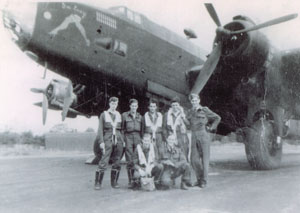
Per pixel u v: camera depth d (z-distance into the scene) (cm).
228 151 2077
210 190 511
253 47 791
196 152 547
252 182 598
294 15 745
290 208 387
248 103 918
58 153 1850
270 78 902
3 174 721
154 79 840
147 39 820
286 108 1038
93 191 506
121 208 390
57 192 497
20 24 641
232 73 854
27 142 2369
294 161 1152
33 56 707
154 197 456
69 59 710
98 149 678
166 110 877
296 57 897
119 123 540
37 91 948
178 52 901
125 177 680
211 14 812
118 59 770
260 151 824
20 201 433
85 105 957
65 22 689
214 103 972
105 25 747
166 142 548
